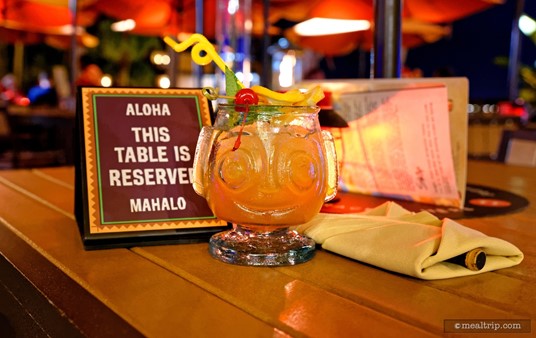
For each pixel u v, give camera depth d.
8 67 7.17
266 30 2.48
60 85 5.24
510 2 6.88
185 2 3.53
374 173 0.76
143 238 0.51
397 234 0.46
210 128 0.46
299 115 0.44
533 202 0.76
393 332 0.31
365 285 0.40
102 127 0.55
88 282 0.40
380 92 0.72
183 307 0.35
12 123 3.24
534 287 0.39
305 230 0.50
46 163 3.19
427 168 0.70
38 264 0.45
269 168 0.43
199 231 0.52
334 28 3.59
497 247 0.43
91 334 0.32
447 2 2.73
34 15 4.05
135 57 6.98
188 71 5.11
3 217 0.64
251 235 0.48
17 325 0.45
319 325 0.32
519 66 5.00
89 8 3.93
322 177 0.45
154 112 0.58
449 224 0.45
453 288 0.39
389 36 0.88
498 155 1.46
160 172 0.54
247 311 0.35
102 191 0.52
